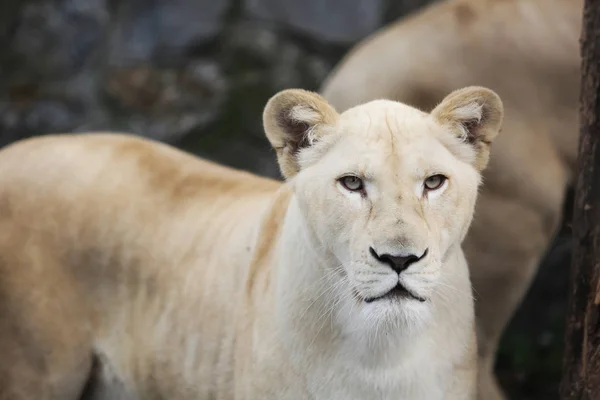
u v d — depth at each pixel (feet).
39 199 22.90
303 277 18.75
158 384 21.85
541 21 27.45
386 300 17.19
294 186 18.62
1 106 44.93
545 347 35.47
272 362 19.17
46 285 22.52
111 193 22.72
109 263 22.41
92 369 23.00
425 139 17.72
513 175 27.35
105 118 44.68
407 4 44.62
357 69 29.04
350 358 18.60
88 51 45.83
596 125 20.49
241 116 44.37
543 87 27.40
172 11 45.70
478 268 27.99
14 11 46.24
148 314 22.02
